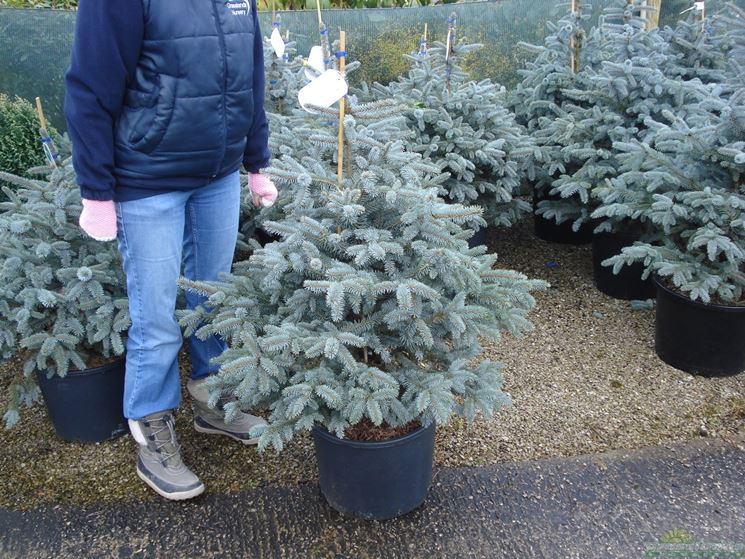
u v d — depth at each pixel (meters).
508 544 2.23
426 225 2.09
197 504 2.42
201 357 2.59
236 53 2.00
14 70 4.17
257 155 2.41
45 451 2.71
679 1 5.27
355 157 2.19
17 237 2.65
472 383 2.27
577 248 4.53
